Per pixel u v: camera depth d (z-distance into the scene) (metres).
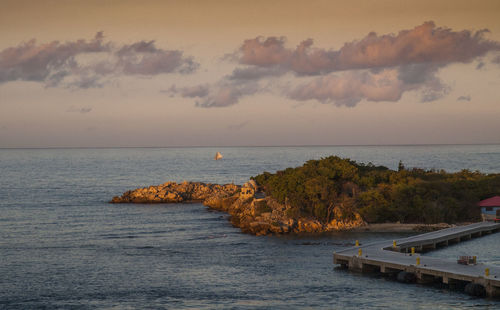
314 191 127.44
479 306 66.56
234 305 69.81
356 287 76.31
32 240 116.25
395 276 80.75
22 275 85.75
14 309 69.12
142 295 74.75
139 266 91.38
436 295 71.38
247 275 84.50
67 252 103.38
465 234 114.06
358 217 129.50
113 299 73.00
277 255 98.75
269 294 74.25
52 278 83.94
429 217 129.75
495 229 124.88
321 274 84.06
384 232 122.44
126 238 118.31
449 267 76.31
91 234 123.69
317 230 124.44
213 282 80.75
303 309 67.81
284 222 125.25
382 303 69.06
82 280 82.69
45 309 69.06
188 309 68.62
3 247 108.50
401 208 129.62
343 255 87.25
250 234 122.19
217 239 116.12
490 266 76.94
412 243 99.19
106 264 92.94
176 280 82.25
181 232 125.81
